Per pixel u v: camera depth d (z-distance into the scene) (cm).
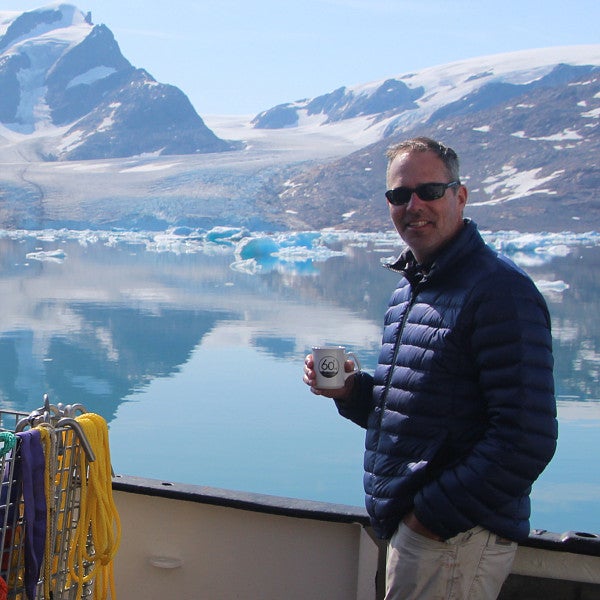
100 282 3170
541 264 4150
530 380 173
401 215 192
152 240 6084
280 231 7856
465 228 189
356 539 232
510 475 171
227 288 3034
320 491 939
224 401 1376
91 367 1661
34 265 3872
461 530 176
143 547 247
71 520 187
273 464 1036
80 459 185
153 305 2550
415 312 191
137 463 1045
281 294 2881
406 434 186
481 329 177
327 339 1977
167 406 1347
